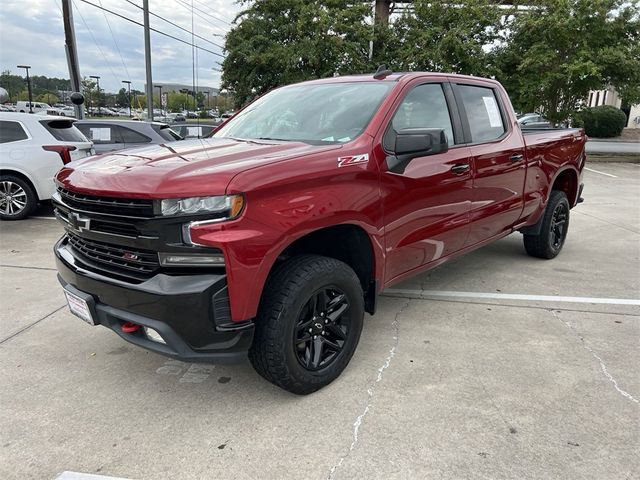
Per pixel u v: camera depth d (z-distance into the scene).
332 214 2.79
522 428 2.65
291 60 19.00
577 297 4.59
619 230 7.48
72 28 15.17
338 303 2.99
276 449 2.50
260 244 2.48
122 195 2.47
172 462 2.42
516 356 3.45
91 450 2.50
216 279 2.42
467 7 18.98
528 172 4.82
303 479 2.30
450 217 3.84
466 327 3.93
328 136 3.32
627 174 15.48
